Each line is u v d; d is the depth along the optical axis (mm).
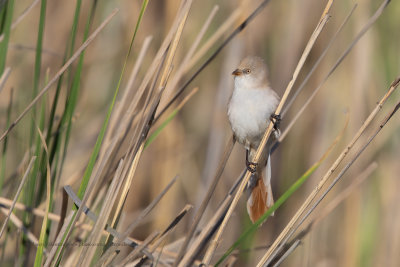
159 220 10914
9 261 8266
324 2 11664
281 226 11055
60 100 11297
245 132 8836
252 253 10398
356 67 10750
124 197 6504
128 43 11883
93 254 6102
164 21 11250
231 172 11164
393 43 11023
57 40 12617
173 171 11211
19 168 8227
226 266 7930
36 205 7531
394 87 6504
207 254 6652
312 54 11672
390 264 10180
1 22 7383
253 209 8156
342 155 6574
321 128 11312
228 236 10625
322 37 11617
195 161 12000
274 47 11711
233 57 11008
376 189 10820
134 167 6562
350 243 10234
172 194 11039
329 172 6605
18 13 12594
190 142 11977
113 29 12312
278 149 11531
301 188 11188
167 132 11172
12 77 11688
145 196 11305
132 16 11836
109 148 6328
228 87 11008
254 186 8227
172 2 10586
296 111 11664
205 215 10609
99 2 12242
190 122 12398
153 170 11258
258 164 8258
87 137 11672
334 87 11375
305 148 11492
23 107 10891
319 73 11531
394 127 10828
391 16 11039
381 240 10422
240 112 8773
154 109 6504
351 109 10875
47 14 12875
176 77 7516
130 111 6504
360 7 10938
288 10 11969
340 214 10828
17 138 10398
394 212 10430
